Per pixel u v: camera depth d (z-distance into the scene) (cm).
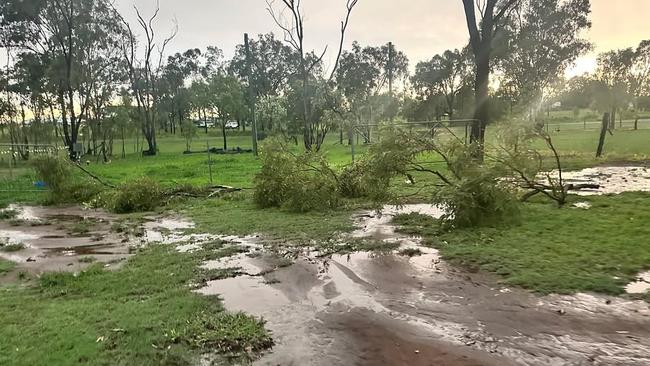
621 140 2498
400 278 577
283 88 5284
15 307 502
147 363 371
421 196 1162
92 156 3534
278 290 548
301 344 405
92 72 3538
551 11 4116
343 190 1187
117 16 3606
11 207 1279
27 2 3045
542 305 469
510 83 4359
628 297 476
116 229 945
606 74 5422
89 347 396
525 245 666
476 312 462
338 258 673
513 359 368
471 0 1723
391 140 957
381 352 388
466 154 888
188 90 6156
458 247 686
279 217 985
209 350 393
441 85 4994
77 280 593
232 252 720
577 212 843
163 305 495
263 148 1183
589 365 354
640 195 973
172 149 4281
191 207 1179
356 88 4988
